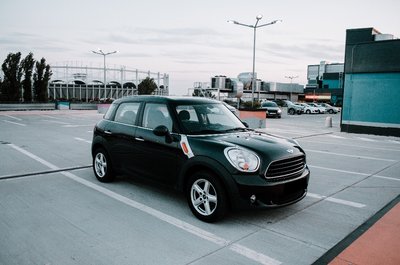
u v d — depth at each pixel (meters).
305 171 4.29
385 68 14.97
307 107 39.16
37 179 5.96
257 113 17.95
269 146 4.04
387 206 4.72
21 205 4.54
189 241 3.47
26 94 38.44
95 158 5.93
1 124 16.73
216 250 3.28
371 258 3.16
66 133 13.09
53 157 8.05
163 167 4.48
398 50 14.55
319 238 3.59
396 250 3.33
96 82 66.62
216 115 5.00
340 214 4.36
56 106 35.03
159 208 4.46
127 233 3.65
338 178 6.42
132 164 5.04
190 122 4.55
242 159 3.71
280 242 3.48
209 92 43.34
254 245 3.40
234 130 4.77
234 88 42.31
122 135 5.20
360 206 4.71
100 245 3.36
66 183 5.71
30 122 18.22
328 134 14.96
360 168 7.39
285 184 3.83
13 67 36.12
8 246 3.32
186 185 4.26
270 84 65.31
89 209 4.40
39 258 3.08
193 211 4.11
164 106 4.78
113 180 5.80
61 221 3.98
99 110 28.61
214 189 3.82
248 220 4.08
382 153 9.59
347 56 16.25
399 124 14.68
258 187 3.63
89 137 11.91
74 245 3.35
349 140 12.77
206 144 4.00
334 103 69.50
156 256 3.14
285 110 34.09
